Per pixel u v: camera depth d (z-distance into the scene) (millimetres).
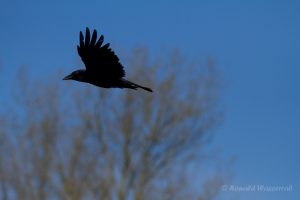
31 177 18906
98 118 19906
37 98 19453
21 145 18984
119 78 9344
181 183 18719
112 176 19422
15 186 18719
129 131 19938
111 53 9023
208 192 18141
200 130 20078
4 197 18734
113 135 19891
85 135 19719
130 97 20172
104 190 19219
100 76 9273
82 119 19812
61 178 19062
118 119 20031
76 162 19234
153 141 19906
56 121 19422
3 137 18906
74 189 18938
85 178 19266
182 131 19969
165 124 20156
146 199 19266
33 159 18969
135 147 19891
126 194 19484
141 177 19594
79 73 9297
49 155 19047
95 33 8953
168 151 19797
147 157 19781
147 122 20125
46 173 18922
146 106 20172
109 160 19578
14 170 18797
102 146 19703
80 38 8984
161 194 18891
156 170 19719
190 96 20344
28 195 18766
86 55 9070
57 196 18969
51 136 19234
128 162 19734
